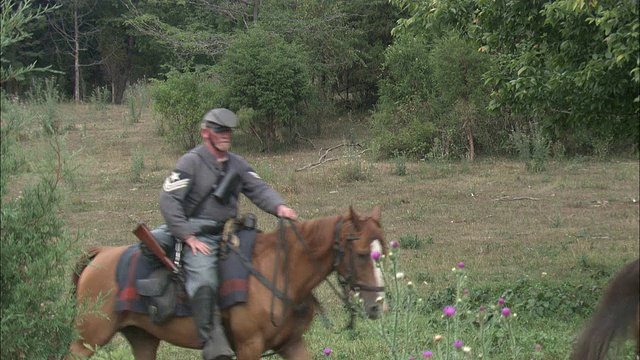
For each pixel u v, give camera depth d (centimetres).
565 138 2627
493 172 2330
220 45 2984
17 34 523
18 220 498
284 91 2711
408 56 2805
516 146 2525
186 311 575
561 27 967
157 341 639
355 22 3450
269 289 571
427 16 1108
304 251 575
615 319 487
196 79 2755
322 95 3206
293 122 2877
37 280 496
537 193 2002
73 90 4953
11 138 504
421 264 1292
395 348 563
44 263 496
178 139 2747
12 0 588
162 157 2594
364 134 3116
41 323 498
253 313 566
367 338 854
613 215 1728
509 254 1368
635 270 490
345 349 811
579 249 1405
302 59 2830
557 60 970
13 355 500
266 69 2688
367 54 3509
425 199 1925
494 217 1722
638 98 863
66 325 512
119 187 2088
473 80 2553
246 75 2700
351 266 555
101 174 2256
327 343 840
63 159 524
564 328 898
